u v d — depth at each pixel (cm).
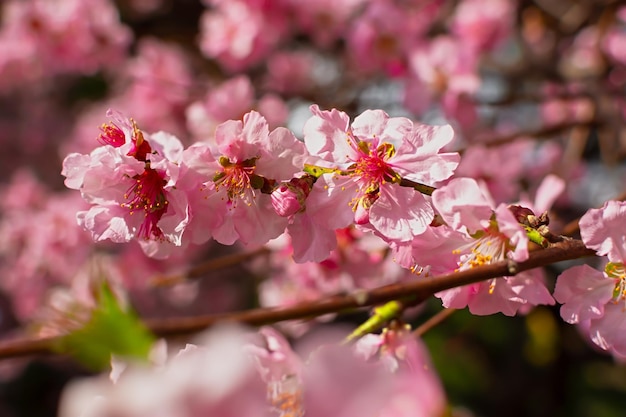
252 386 27
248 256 55
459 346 84
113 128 45
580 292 43
